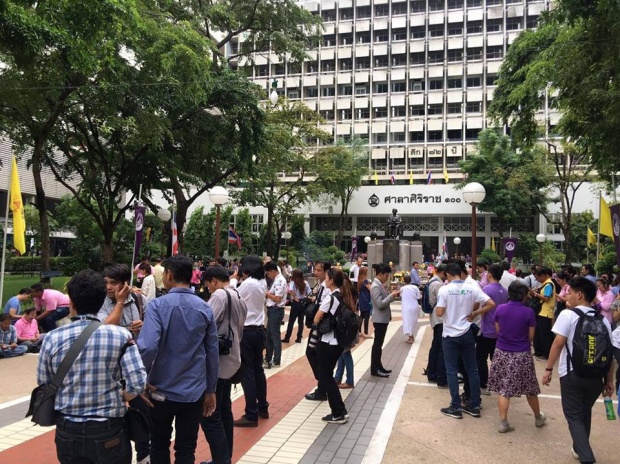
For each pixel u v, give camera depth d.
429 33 58.50
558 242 45.97
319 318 5.89
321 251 41.72
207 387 3.69
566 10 9.09
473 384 6.25
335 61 60.91
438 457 4.87
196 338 3.57
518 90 13.02
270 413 6.25
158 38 14.52
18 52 9.29
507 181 40.50
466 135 57.47
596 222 39.34
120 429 2.90
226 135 19.30
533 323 5.70
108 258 18.78
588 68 9.79
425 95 57.84
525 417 6.18
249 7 23.08
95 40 10.05
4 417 5.91
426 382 7.96
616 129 9.88
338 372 7.76
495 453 4.99
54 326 10.26
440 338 7.82
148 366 3.34
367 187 51.72
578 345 4.56
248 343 5.80
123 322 5.11
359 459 4.80
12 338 9.41
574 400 4.65
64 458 2.79
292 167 36.19
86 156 19.50
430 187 50.28
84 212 27.31
